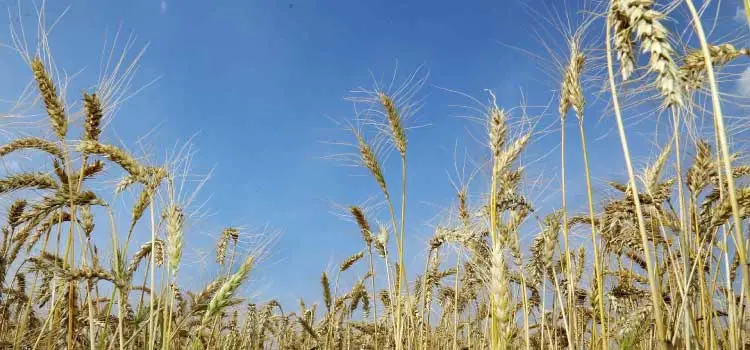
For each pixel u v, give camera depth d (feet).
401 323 2.41
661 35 1.07
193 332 2.39
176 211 1.90
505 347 1.49
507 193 2.14
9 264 2.26
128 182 2.10
